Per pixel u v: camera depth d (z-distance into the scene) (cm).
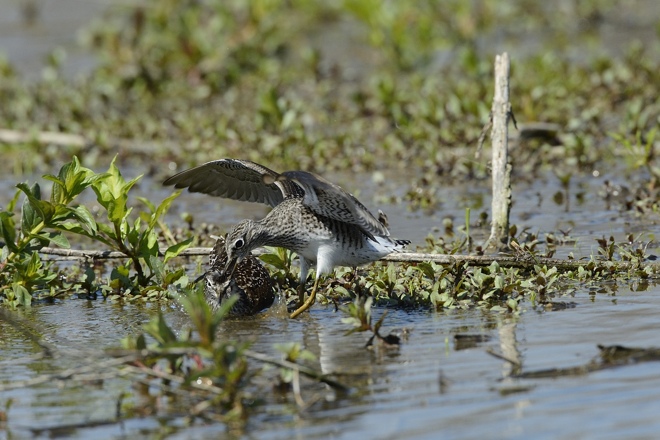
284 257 1952
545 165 2859
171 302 1867
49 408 1323
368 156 3016
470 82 3697
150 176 3020
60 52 4116
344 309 1638
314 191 1683
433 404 1274
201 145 3148
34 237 1877
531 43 4534
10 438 1234
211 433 1224
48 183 2947
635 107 2900
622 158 2870
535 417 1214
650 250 2011
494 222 2080
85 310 1830
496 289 1770
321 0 5028
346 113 3578
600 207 2436
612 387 1292
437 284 1755
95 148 3247
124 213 1912
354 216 1720
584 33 4644
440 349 1496
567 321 1600
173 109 3738
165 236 2205
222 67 4116
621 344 1462
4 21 5122
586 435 1157
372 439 1179
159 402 1328
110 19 4888
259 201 2016
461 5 4538
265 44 4341
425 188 2691
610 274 1873
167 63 4156
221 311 1308
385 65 4322
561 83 3500
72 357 1526
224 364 1307
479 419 1219
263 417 1264
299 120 3303
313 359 1432
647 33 4528
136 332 1678
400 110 3372
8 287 1888
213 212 2591
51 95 3825
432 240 2075
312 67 4094
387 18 4356
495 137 2078
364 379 1383
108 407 1321
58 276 2005
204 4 4697
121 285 1928
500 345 1496
